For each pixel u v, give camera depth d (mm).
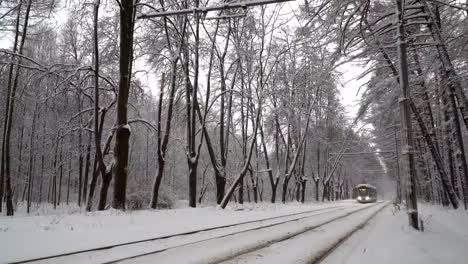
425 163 34031
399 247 7199
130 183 27859
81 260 5129
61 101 19859
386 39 13812
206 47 22906
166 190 25875
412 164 9930
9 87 19250
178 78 22547
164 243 6828
